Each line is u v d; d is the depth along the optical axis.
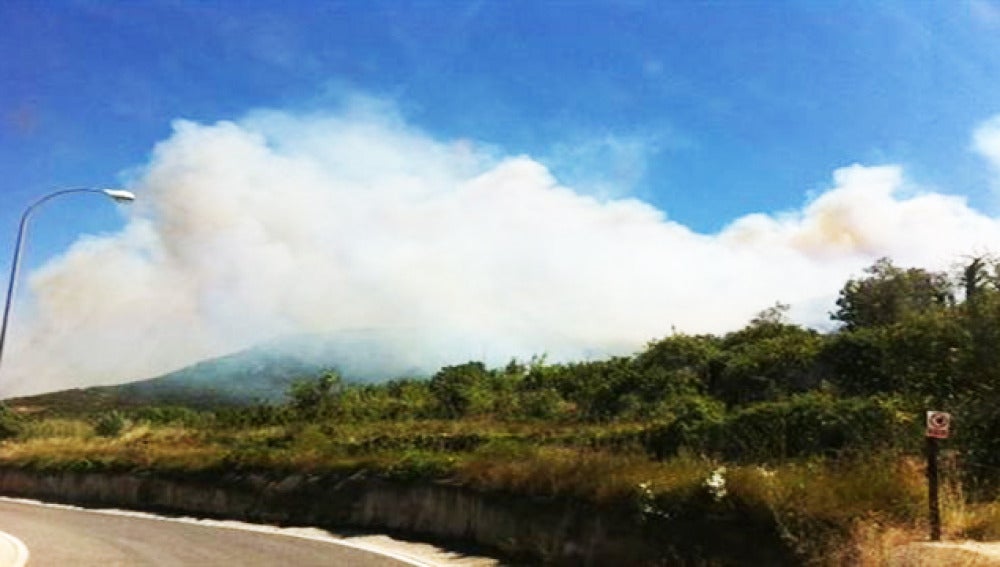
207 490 27.44
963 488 13.00
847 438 19.98
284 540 19.12
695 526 12.64
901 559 9.54
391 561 15.48
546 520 15.87
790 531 11.20
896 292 59.81
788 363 33.16
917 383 23.14
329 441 32.31
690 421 24.11
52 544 17.72
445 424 37.44
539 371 48.53
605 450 19.08
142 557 15.67
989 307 20.38
